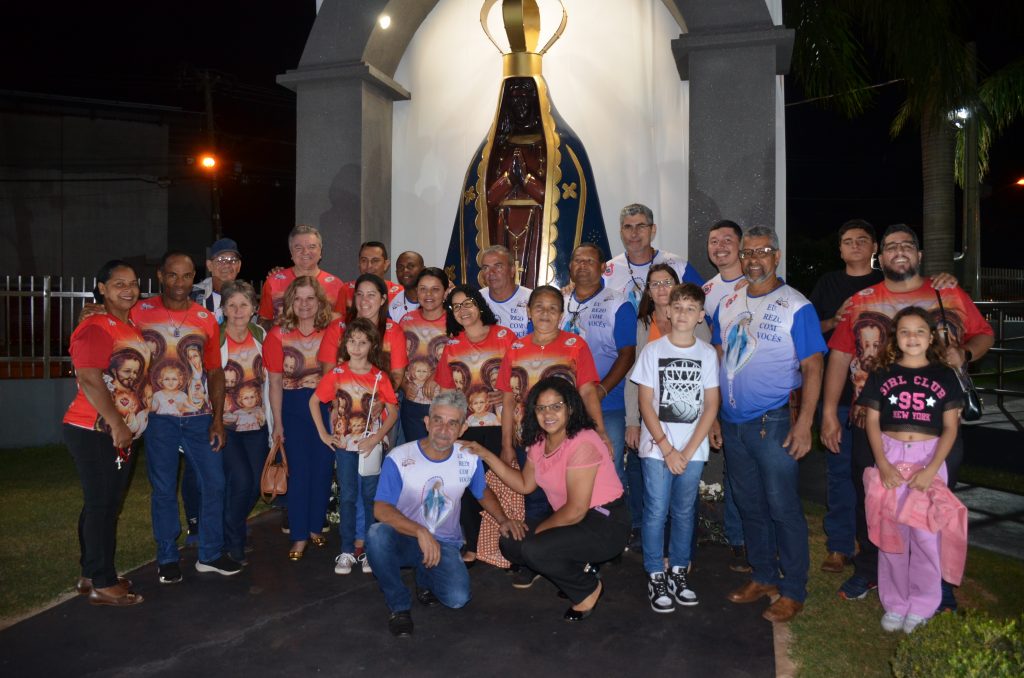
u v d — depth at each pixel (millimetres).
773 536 4305
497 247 5102
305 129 6867
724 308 4258
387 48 7070
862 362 4234
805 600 4234
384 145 7199
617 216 6855
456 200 7301
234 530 4715
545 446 4027
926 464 3812
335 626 3912
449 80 7320
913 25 9852
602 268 4965
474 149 7234
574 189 6574
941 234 11906
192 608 4117
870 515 3943
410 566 4125
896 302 4172
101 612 4055
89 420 4020
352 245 6793
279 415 4918
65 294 9109
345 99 6777
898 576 3869
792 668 3502
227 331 4746
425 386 5105
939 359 3834
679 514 4195
